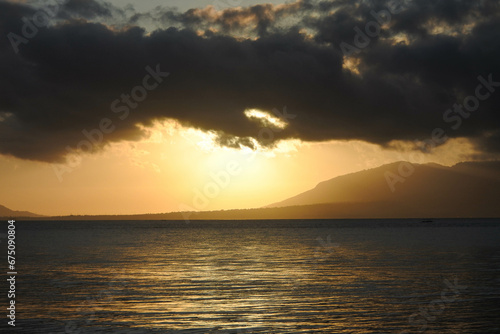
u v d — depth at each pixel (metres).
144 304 31.44
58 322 26.81
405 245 91.31
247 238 123.56
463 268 50.47
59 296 34.31
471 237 124.25
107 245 93.62
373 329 25.28
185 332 24.92
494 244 92.88
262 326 25.95
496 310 29.39
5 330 25.14
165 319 27.50
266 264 55.53
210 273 46.88
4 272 48.06
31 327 25.75
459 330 25.08
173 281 41.56
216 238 123.75
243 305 31.08
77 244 96.62
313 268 51.06
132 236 136.75
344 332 24.77
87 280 42.22
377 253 72.00
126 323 26.59
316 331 24.95
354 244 95.25
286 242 104.19
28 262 58.41
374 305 30.98
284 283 40.19
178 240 113.25
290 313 28.81
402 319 27.31
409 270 48.84
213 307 30.48
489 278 42.62
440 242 100.88
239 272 47.66
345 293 35.28
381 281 41.19
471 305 30.84
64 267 52.53
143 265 54.50
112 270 49.53
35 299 33.19
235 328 25.59
